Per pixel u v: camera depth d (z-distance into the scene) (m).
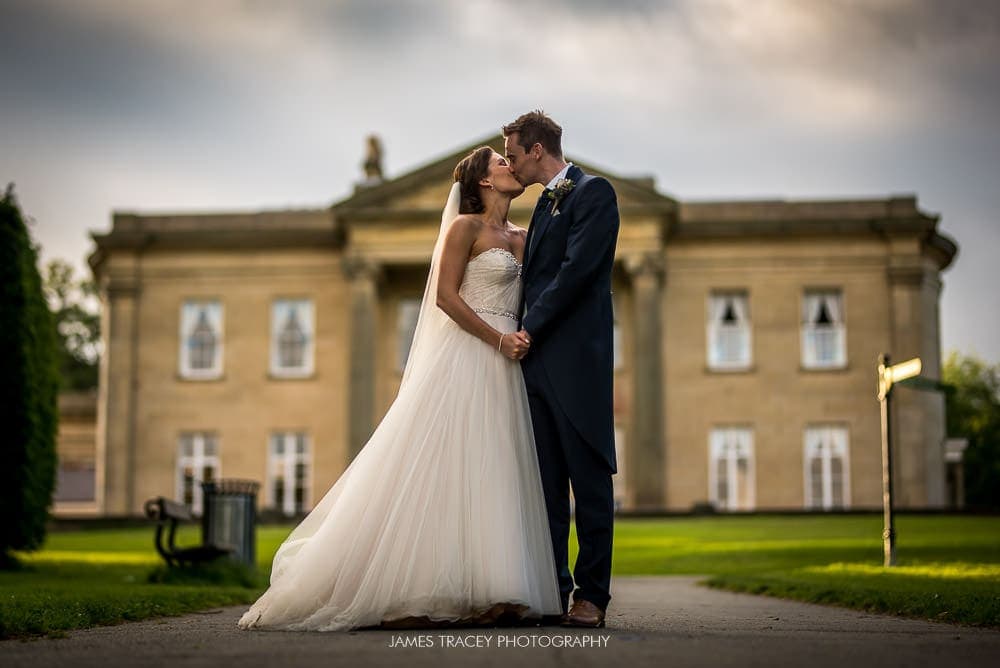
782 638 5.82
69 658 4.98
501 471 6.62
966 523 33.19
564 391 6.66
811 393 48.81
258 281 50.84
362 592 6.44
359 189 49.53
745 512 41.97
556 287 6.68
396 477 6.63
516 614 6.45
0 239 18.52
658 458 46.69
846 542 26.41
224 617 8.69
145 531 39.12
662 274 48.47
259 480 50.03
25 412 18.48
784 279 49.28
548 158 7.05
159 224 51.19
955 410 67.50
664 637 5.76
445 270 6.90
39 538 19.02
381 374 49.97
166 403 50.62
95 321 75.56
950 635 6.35
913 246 48.75
